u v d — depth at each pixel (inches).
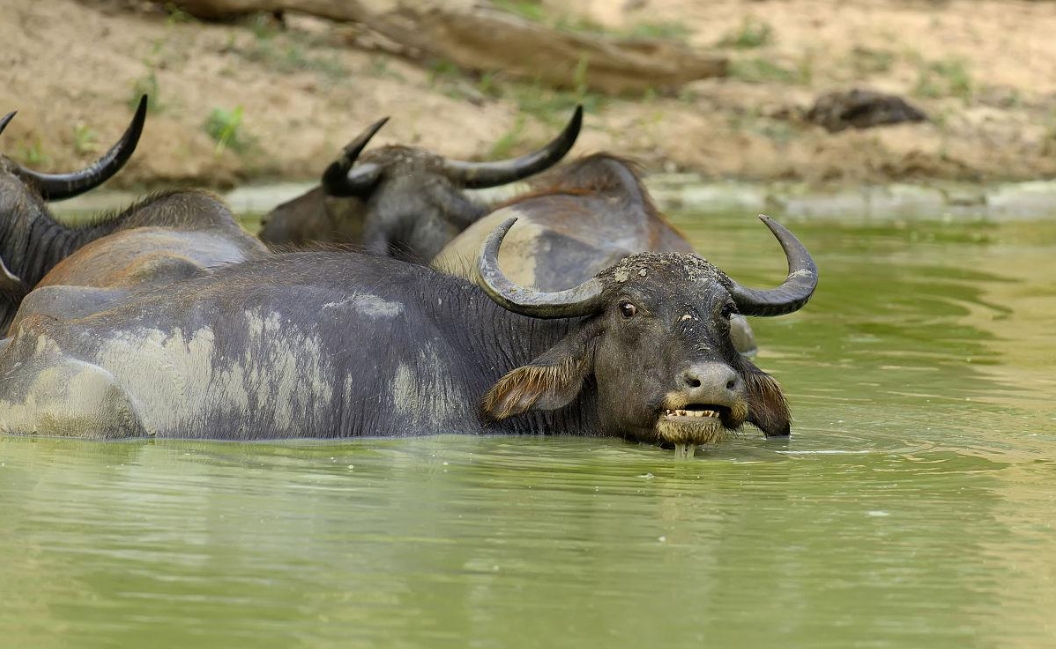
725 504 1106.7
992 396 1551.4
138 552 942.4
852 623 851.4
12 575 893.2
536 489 1141.1
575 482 1169.4
